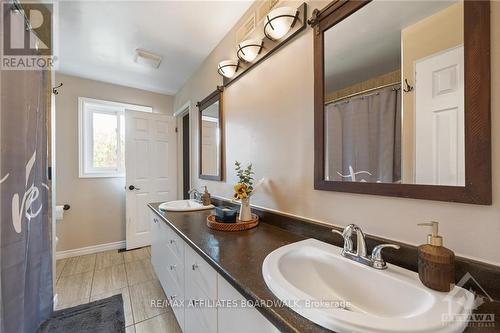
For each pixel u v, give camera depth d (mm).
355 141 939
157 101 3418
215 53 2135
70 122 2791
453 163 674
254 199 1572
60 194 2732
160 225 1836
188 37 1979
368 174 892
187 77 2854
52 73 1687
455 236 675
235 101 1813
